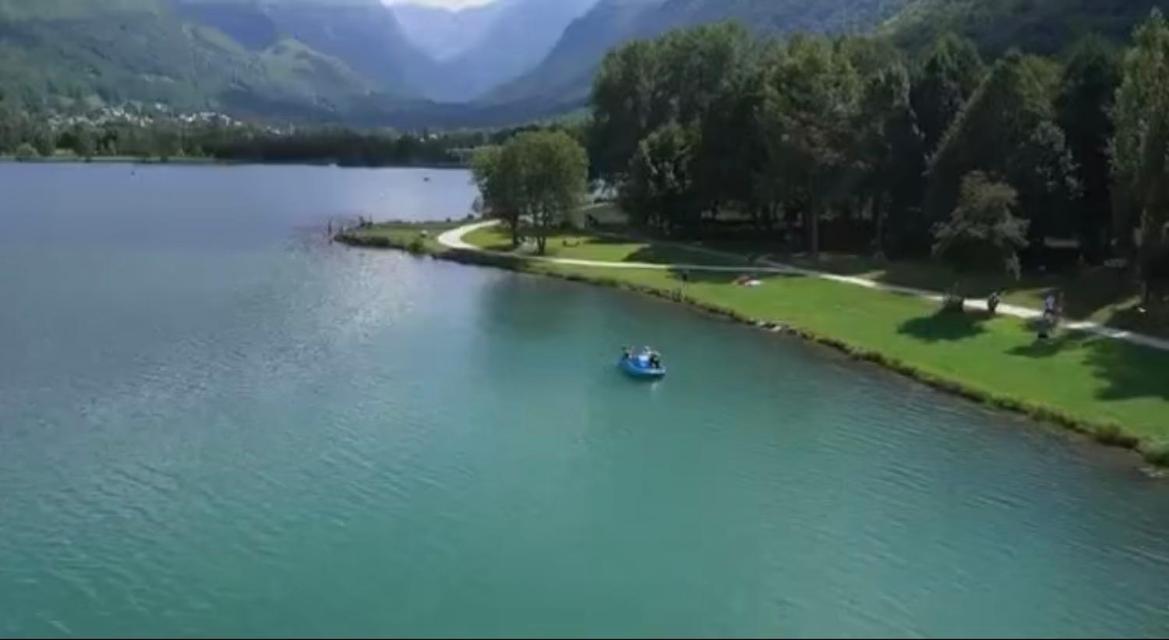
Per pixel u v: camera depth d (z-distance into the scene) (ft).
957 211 315.78
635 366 262.67
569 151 453.17
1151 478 196.75
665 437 218.18
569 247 460.96
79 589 152.76
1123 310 288.51
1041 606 152.35
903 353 274.98
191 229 565.12
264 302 352.69
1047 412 226.58
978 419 229.45
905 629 145.59
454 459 204.33
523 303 355.36
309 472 196.54
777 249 436.76
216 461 201.57
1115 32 634.43
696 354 285.64
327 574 157.69
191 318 324.60
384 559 162.50
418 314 336.29
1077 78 352.49
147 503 182.19
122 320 319.88
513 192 451.12
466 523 175.52
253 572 158.10
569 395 246.88
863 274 370.32
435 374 263.70
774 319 320.09
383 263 444.96
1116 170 306.76
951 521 178.91
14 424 220.84
